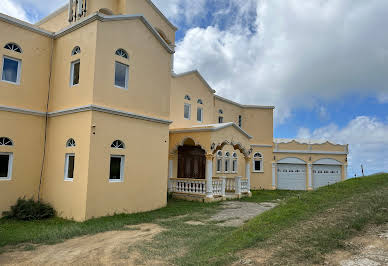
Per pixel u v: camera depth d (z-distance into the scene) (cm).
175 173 1780
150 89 1322
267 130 2638
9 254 691
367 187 1144
